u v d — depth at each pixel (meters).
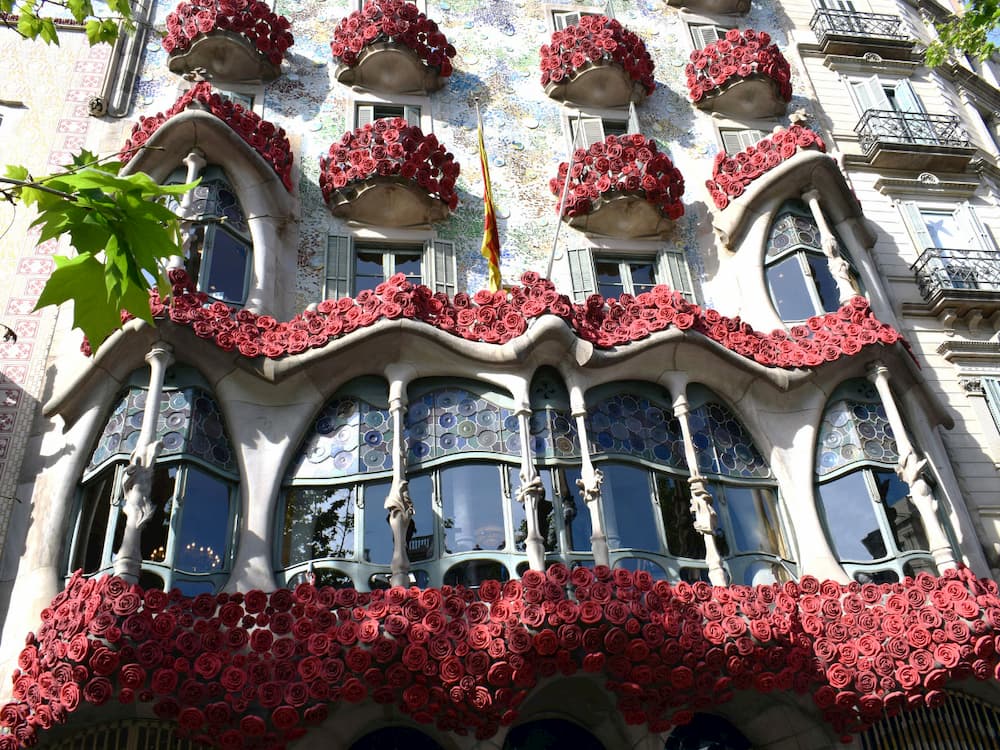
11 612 11.70
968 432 16.12
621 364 13.50
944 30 16.30
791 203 16.64
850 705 11.49
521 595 10.74
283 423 12.88
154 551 11.46
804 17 21.91
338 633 10.34
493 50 19.36
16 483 12.88
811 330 14.62
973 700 12.67
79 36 17.53
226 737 10.03
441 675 10.32
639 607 10.87
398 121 16.28
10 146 16.08
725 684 11.18
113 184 5.56
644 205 16.59
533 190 17.36
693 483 12.99
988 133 22.00
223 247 14.42
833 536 13.62
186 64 17.31
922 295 17.72
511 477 12.70
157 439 12.14
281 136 15.77
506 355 12.91
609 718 12.05
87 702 10.17
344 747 11.36
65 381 12.90
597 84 18.59
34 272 14.91
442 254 16.11
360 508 12.53
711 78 19.08
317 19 19.05
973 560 13.77
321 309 13.30
